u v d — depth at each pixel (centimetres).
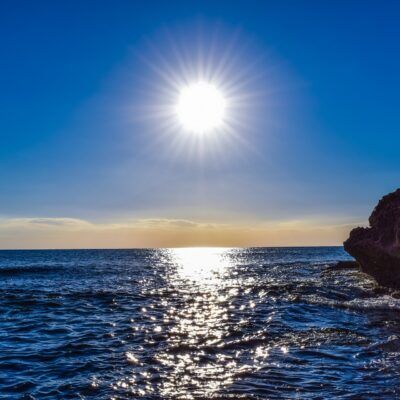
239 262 9738
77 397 1070
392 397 1028
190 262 10488
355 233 3528
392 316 2142
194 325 1980
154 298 3031
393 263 3070
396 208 3155
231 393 1077
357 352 1444
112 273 5897
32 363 1372
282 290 3275
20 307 2594
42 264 8450
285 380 1166
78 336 1769
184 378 1200
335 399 1021
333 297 2838
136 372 1262
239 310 2416
